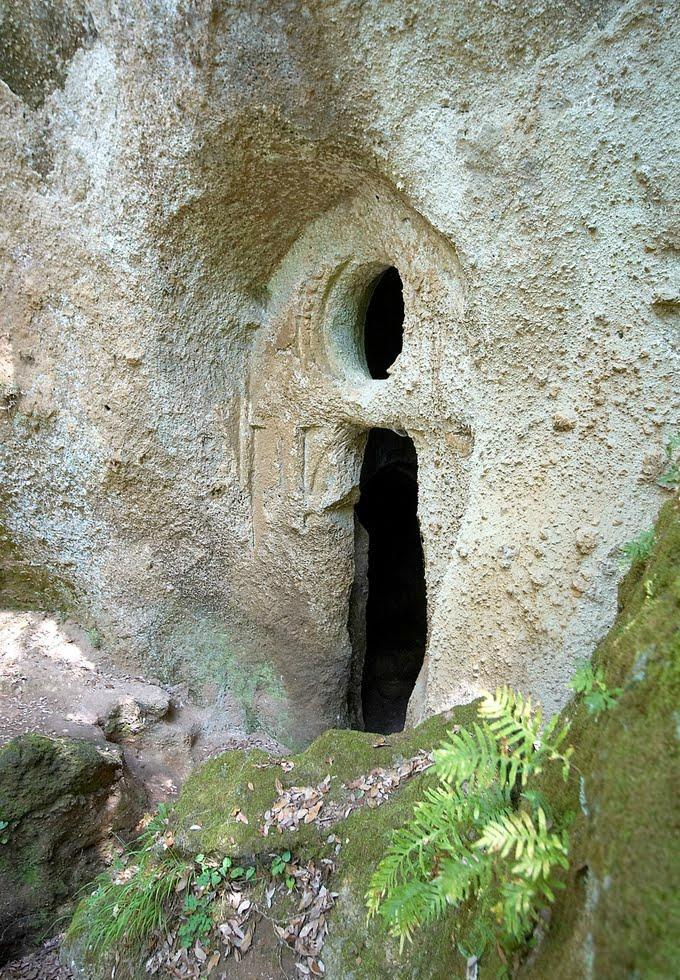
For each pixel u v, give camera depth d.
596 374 2.83
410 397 3.71
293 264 4.24
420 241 3.50
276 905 2.83
